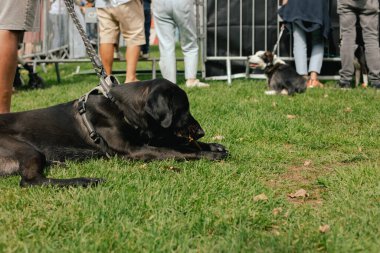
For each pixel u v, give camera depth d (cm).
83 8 1400
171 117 410
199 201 327
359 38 920
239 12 1030
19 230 283
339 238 269
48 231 281
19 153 391
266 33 1028
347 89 859
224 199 335
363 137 518
